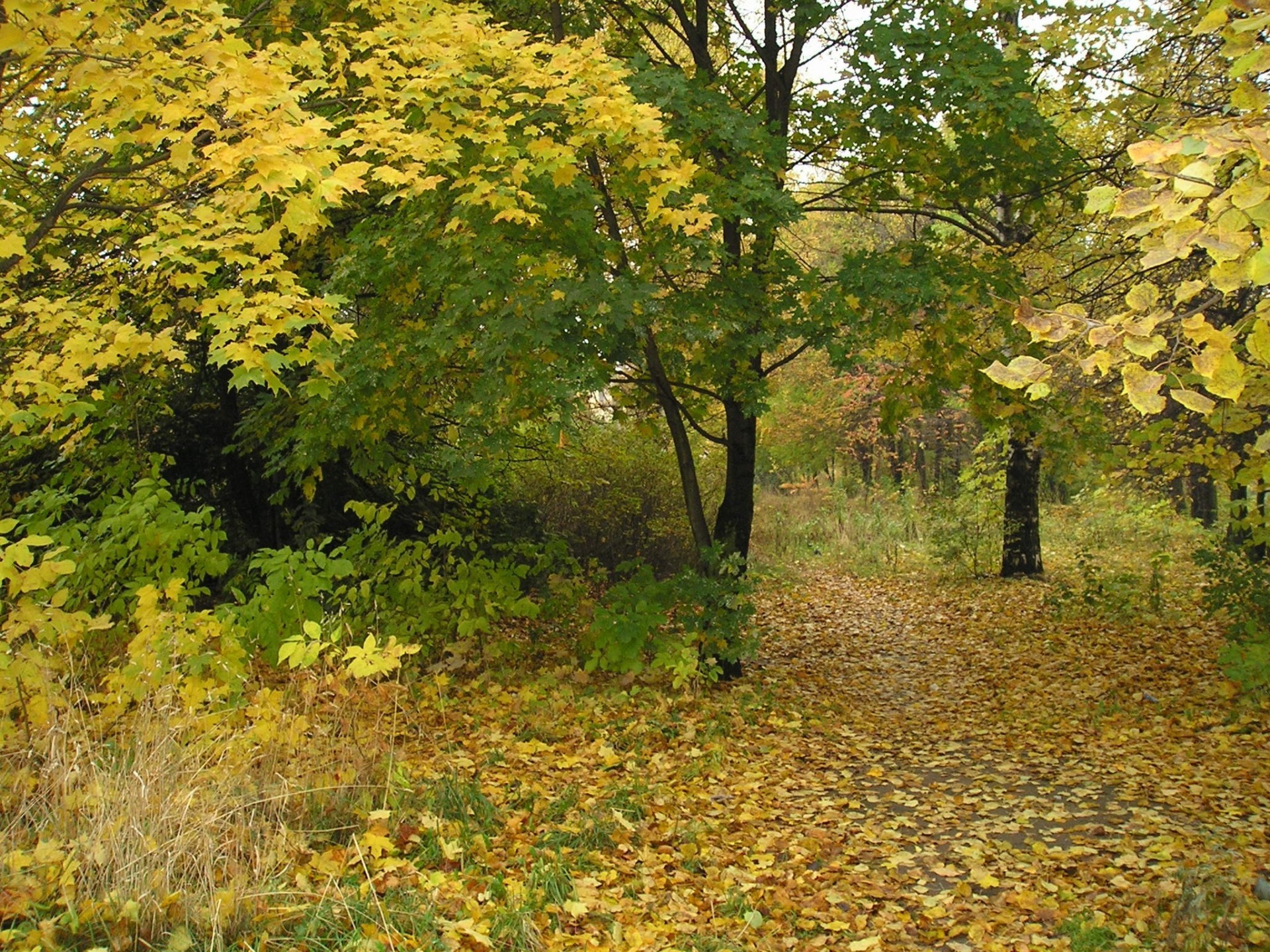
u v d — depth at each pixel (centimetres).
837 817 548
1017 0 820
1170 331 267
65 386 449
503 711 688
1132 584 1205
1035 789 604
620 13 895
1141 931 379
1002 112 746
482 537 894
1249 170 245
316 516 922
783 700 845
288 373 852
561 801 510
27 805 362
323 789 428
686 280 773
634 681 807
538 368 640
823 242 1888
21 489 791
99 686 491
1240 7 242
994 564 1608
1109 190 254
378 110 518
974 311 853
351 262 706
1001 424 880
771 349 771
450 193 645
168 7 411
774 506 2319
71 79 381
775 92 902
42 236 473
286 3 561
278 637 596
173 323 630
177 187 485
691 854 464
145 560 591
